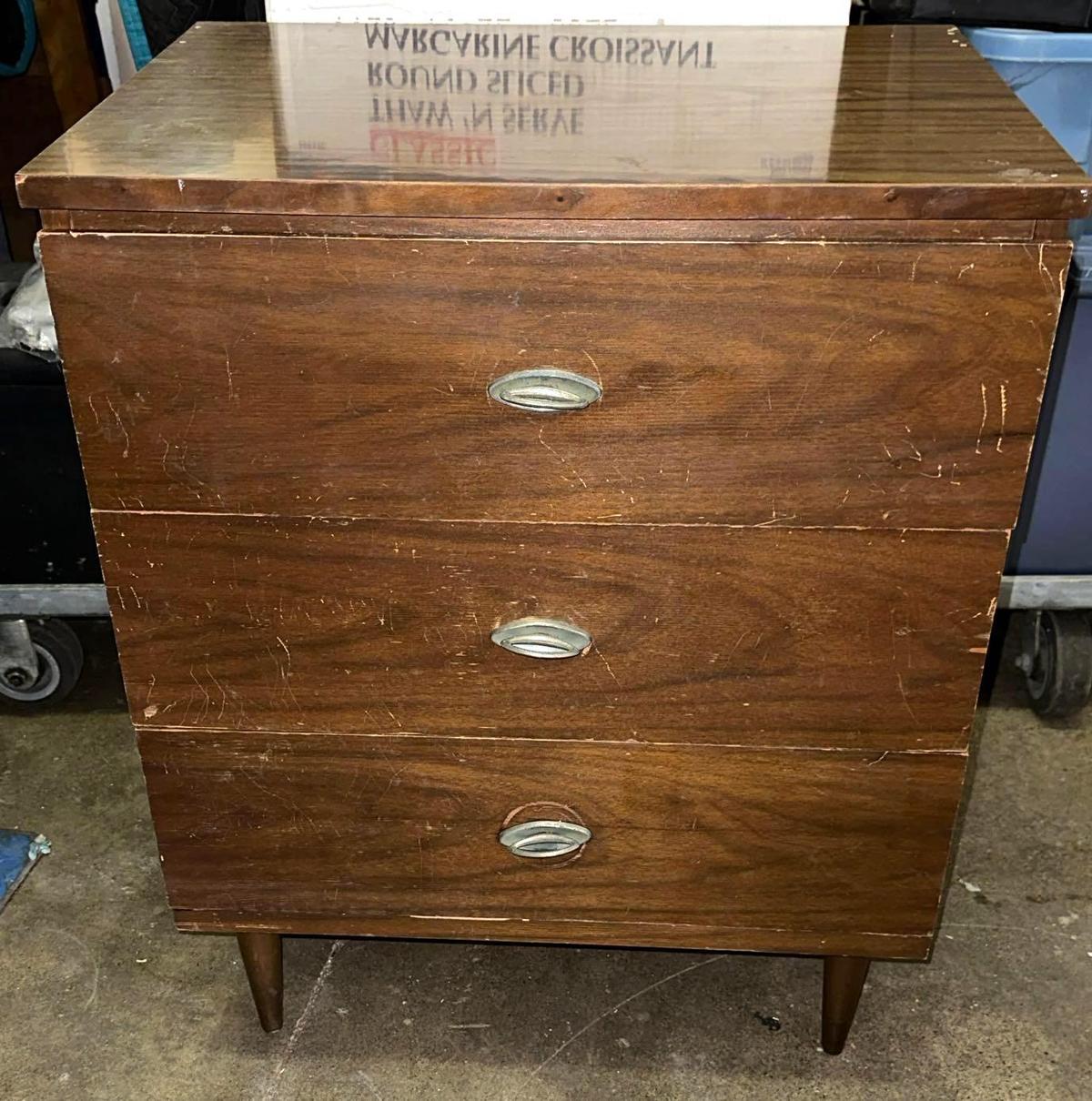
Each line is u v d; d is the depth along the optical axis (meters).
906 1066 1.11
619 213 0.73
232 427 0.82
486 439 0.82
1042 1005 1.17
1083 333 1.20
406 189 0.73
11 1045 1.13
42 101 2.01
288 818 0.99
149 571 0.89
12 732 1.49
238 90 0.94
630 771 0.95
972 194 0.72
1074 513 1.33
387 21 1.14
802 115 0.88
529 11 1.14
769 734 0.92
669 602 0.87
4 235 1.61
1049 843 1.33
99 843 1.34
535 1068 1.12
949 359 0.77
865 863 0.98
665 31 1.11
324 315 0.78
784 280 0.75
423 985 1.19
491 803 0.97
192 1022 1.16
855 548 0.85
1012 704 1.52
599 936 1.04
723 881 1.00
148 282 0.77
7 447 1.25
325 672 0.92
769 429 0.80
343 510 0.85
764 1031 1.15
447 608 0.89
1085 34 1.11
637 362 0.78
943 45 1.08
